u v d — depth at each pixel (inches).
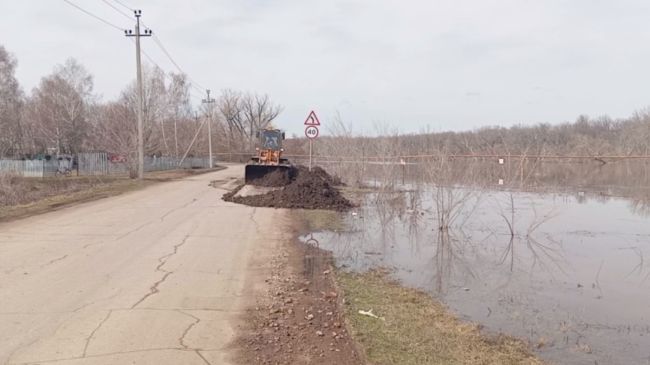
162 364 175.2
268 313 237.9
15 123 2576.3
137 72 1213.7
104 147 2086.6
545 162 1632.6
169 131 2810.0
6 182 743.1
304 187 730.2
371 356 187.8
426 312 249.6
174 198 782.5
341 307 248.4
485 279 332.8
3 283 273.9
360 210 684.1
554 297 293.7
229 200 749.9
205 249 383.6
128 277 292.0
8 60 2544.3
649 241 484.1
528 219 628.7
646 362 201.6
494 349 206.1
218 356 185.2
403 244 451.8
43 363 173.6
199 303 248.1
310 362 183.9
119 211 601.3
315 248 412.2
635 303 284.8
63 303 240.8
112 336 200.1
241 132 3932.1
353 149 1034.1
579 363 198.7
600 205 805.2
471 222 595.5
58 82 2618.1
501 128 2082.9
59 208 624.7
